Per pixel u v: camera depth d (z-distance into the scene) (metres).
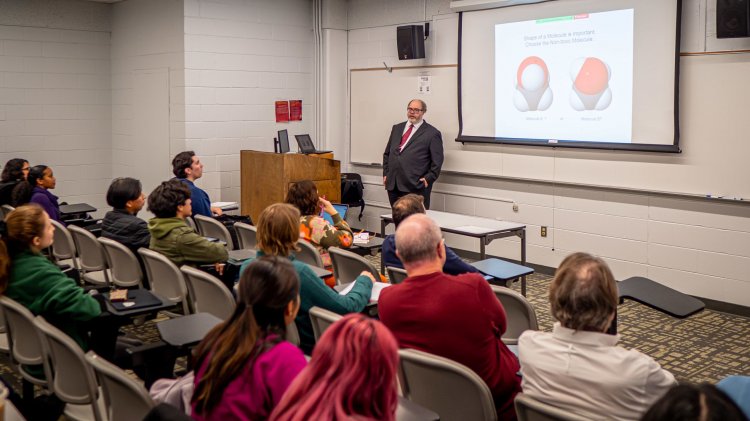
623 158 6.02
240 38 7.99
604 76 6.07
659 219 5.84
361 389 1.37
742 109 5.25
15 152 8.32
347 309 2.93
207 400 1.78
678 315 2.57
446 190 7.60
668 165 5.73
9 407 2.18
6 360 4.21
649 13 5.73
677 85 5.57
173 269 3.74
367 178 8.45
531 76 6.63
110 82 8.95
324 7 8.39
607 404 1.95
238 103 8.05
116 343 3.21
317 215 4.36
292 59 8.45
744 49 5.19
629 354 1.96
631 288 2.76
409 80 7.82
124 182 4.44
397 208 3.78
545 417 1.86
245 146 8.16
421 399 2.40
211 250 4.05
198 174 5.88
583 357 2.00
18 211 2.96
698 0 5.43
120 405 2.22
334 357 1.40
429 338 2.43
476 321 2.42
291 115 8.52
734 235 5.40
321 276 3.60
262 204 7.34
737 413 1.01
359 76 8.41
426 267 2.50
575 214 6.44
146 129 8.33
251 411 1.77
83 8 8.64
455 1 7.18
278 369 1.78
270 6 8.19
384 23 8.02
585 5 6.15
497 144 7.02
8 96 8.22
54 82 8.52
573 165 6.39
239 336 1.81
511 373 2.53
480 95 7.09
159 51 7.99
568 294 2.02
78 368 2.48
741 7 5.00
